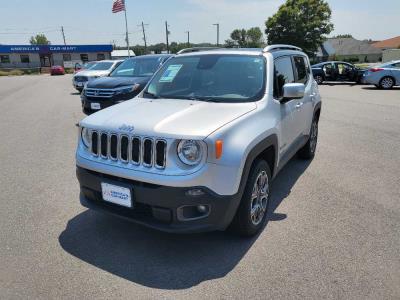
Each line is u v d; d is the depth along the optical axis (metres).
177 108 3.52
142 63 10.39
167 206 2.95
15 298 2.74
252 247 3.43
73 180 5.22
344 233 3.68
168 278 2.97
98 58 67.69
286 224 3.87
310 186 4.97
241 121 3.27
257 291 2.81
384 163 5.98
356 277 2.98
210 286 2.87
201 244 3.48
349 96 15.87
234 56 4.29
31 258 3.26
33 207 4.32
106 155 3.26
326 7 55.25
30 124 9.60
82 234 3.69
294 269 3.09
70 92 19.45
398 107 12.24
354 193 4.72
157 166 2.98
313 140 6.17
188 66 4.39
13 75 51.03
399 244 3.48
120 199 3.16
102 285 2.89
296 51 5.39
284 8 55.38
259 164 3.48
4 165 5.96
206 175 2.91
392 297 2.74
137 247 3.44
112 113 3.54
